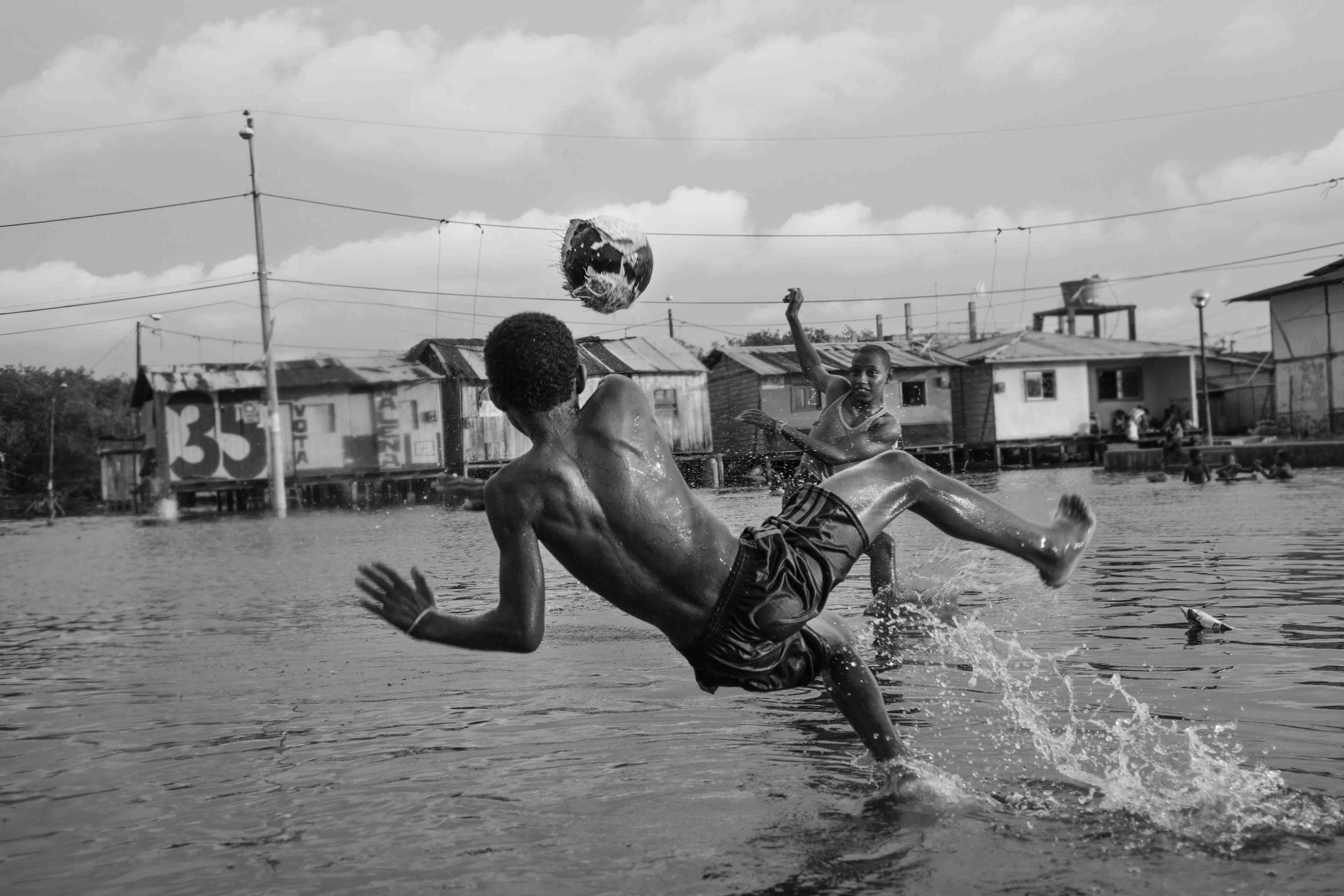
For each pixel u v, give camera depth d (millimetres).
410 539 18578
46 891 2877
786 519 3387
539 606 3209
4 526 38031
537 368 3197
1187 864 2734
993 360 45562
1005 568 9133
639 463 3225
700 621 3236
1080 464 45406
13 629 8727
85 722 4910
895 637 6160
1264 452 31875
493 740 4207
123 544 21594
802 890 2664
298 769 3938
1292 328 42250
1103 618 6453
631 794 3457
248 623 8281
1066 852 2848
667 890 2695
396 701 5012
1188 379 47750
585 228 3596
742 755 3863
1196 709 4203
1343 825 2975
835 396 7605
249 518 31984
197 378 38750
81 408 64625
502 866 2893
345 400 38938
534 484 3209
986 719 4172
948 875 2721
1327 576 8000
